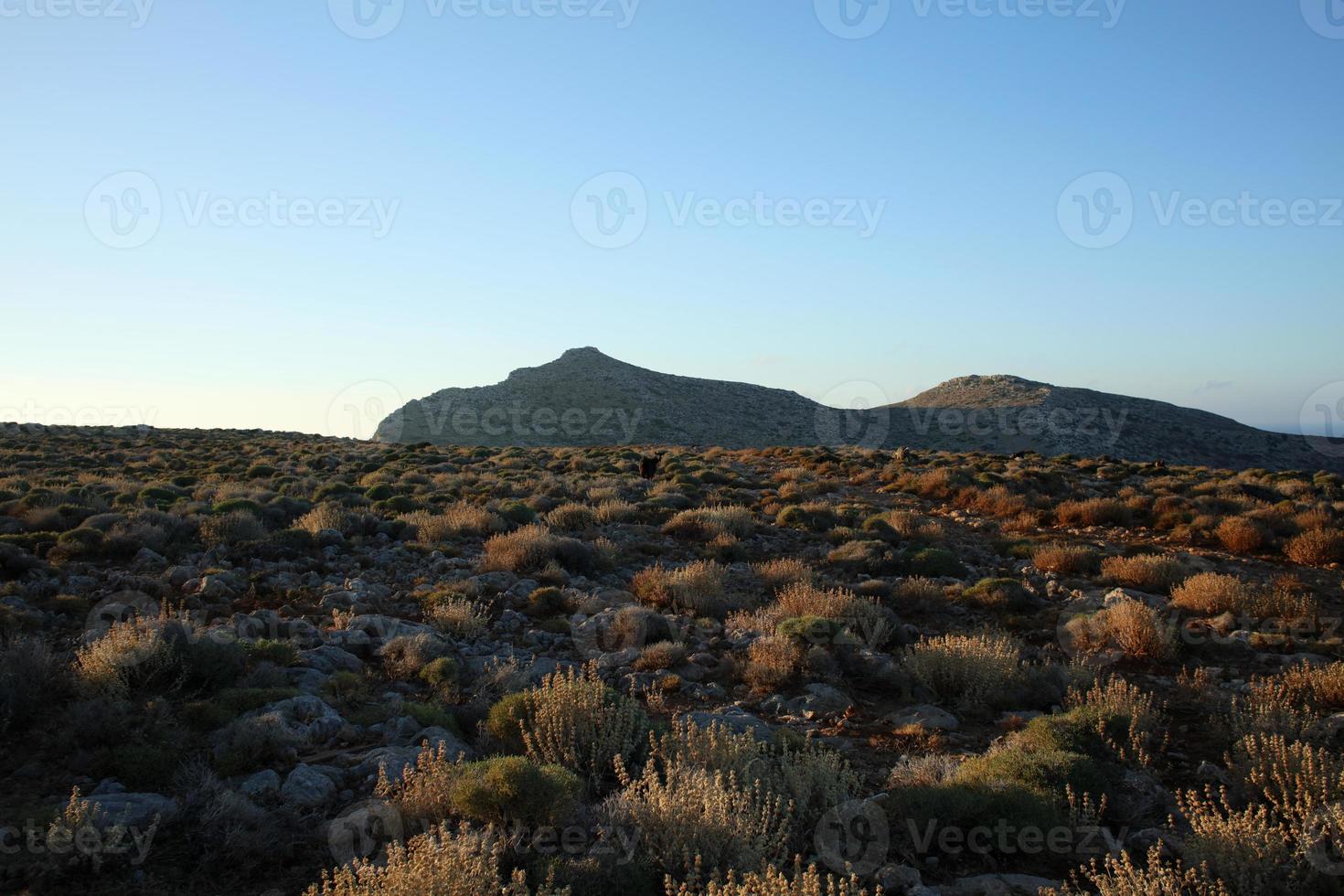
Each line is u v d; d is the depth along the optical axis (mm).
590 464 38938
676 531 20469
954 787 6711
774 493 28594
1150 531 23469
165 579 12930
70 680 8141
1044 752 7520
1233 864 5719
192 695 8336
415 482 29312
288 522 19109
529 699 7938
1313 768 6918
